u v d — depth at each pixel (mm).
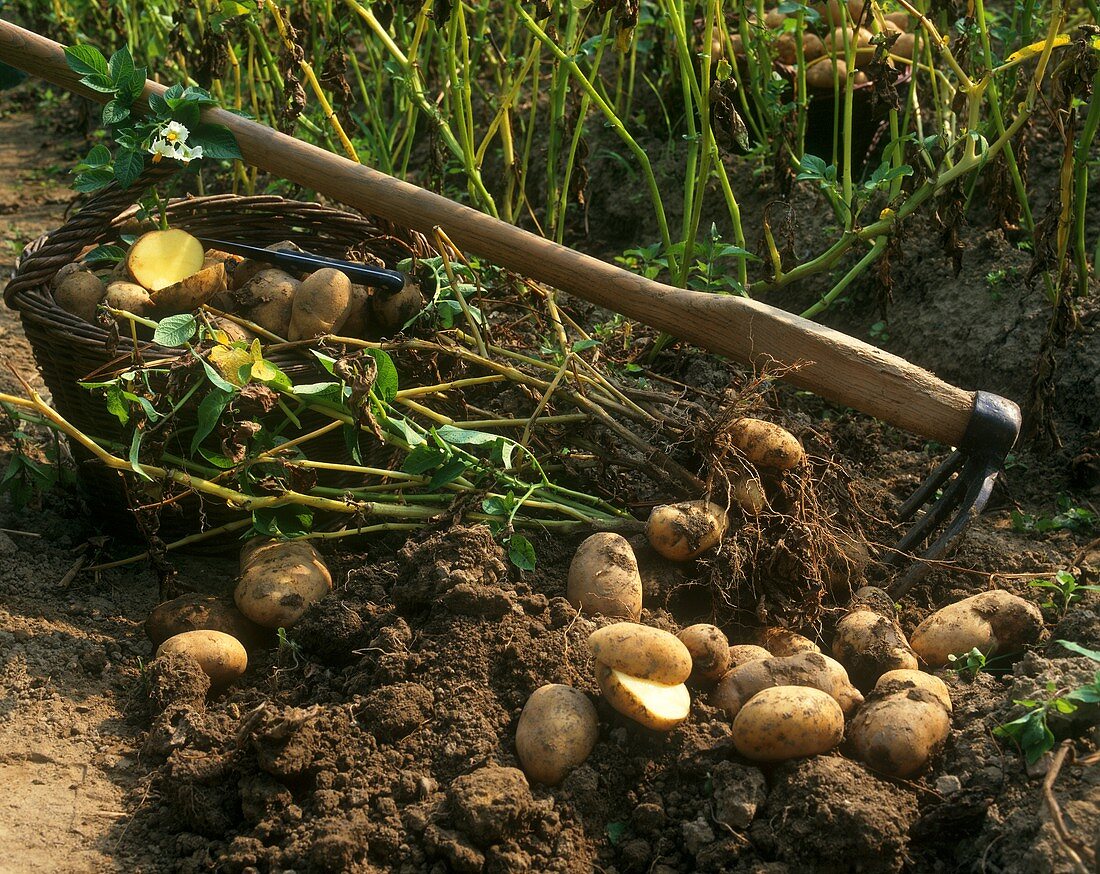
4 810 1944
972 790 1888
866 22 2615
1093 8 2402
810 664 1968
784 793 1892
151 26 3248
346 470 2162
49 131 3934
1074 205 2412
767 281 2514
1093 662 1967
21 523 2299
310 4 2857
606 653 1938
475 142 3129
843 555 2115
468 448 2270
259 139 2271
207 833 1924
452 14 2547
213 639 2053
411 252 2363
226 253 2338
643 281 2217
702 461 2191
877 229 2441
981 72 2602
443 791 1924
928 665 2049
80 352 2154
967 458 2174
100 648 2107
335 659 2062
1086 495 2332
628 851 1893
